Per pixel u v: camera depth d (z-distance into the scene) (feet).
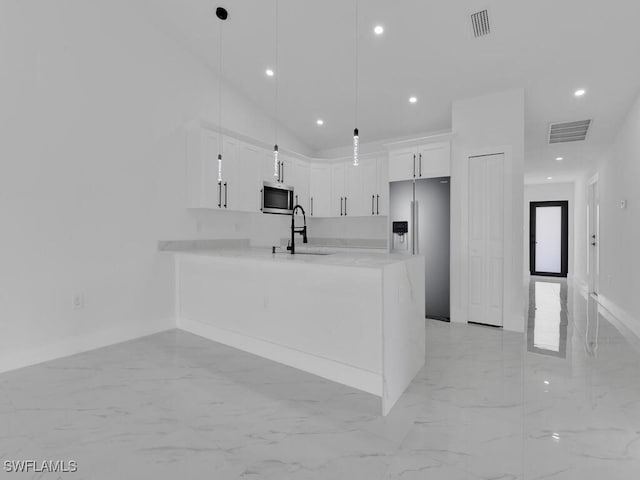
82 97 9.86
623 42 9.37
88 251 10.07
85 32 9.90
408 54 11.20
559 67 10.64
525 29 9.45
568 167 21.58
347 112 15.33
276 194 15.21
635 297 11.94
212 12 10.92
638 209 11.76
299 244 18.35
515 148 11.92
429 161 13.47
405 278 7.78
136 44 11.11
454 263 13.08
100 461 5.13
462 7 9.18
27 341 8.89
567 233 27.40
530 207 28.76
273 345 9.21
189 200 12.64
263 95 14.74
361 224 17.88
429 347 10.24
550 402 6.89
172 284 12.35
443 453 5.29
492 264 12.37
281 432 5.90
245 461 5.13
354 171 16.83
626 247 13.11
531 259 28.78
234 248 13.91
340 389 7.55
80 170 9.84
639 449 5.34
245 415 6.47
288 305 8.81
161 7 11.18
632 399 6.98
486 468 4.93
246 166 13.76
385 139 17.42
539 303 16.97
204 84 13.24
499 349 10.06
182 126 12.51
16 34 8.59
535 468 4.92
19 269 8.73
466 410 6.62
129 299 11.08
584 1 8.39
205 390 7.50
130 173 11.02
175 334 11.70
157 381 7.97
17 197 8.68
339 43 11.27
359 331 7.45
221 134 12.75
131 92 11.01
